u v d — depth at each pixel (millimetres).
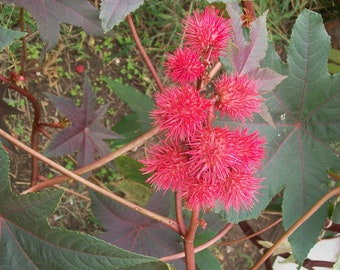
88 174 324
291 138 291
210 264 321
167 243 317
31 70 349
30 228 220
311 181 294
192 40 219
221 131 208
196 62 214
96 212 314
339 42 457
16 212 220
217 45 218
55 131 478
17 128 465
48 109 479
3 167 213
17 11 453
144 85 522
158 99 210
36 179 320
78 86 495
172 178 213
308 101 288
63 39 488
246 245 540
